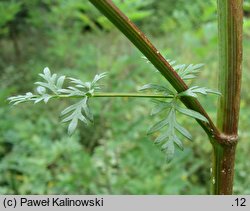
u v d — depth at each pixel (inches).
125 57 180.5
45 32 235.6
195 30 188.9
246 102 183.5
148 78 173.3
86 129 165.0
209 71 182.9
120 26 33.9
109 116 160.7
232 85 38.7
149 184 120.0
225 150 39.6
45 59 223.3
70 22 240.5
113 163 135.7
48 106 175.0
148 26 285.0
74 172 130.0
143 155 134.6
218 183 40.7
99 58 185.8
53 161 136.8
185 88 37.0
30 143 141.4
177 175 124.6
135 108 161.6
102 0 33.1
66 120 37.8
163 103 37.4
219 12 38.4
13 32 244.1
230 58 38.4
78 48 224.4
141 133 145.5
